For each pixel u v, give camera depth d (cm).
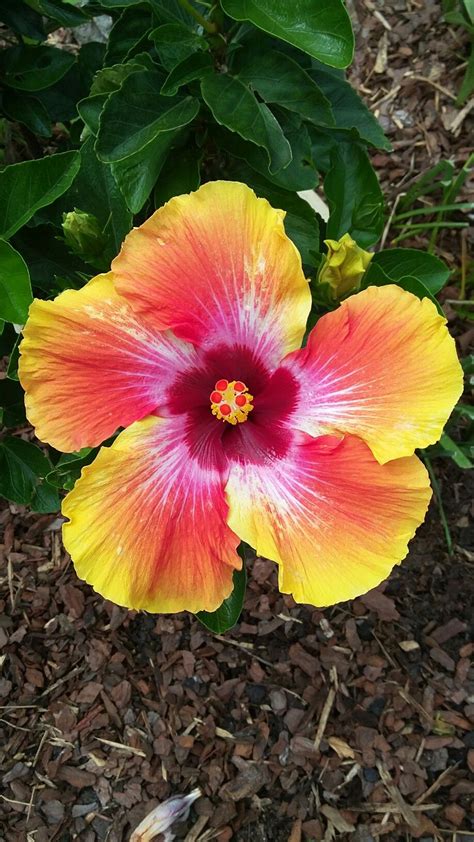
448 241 56
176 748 44
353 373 26
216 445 29
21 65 39
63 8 39
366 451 26
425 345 26
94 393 27
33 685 46
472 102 60
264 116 31
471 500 49
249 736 45
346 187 37
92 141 34
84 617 48
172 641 47
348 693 45
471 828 42
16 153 48
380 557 26
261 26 28
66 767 44
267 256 26
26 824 43
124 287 26
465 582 47
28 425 51
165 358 28
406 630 46
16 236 35
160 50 31
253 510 27
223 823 42
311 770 44
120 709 45
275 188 35
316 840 42
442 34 61
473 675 45
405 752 44
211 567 27
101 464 26
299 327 27
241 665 46
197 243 26
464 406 47
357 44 63
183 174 34
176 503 27
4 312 30
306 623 47
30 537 50
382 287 26
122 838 43
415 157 59
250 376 29
